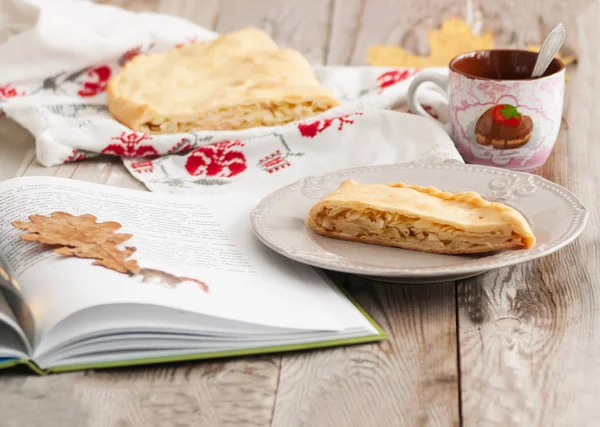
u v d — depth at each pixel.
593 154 1.25
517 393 0.95
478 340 0.99
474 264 1.01
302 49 1.54
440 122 1.30
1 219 1.09
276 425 0.94
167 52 1.46
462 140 1.22
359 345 1.00
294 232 1.08
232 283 1.02
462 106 1.21
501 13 1.60
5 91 1.42
